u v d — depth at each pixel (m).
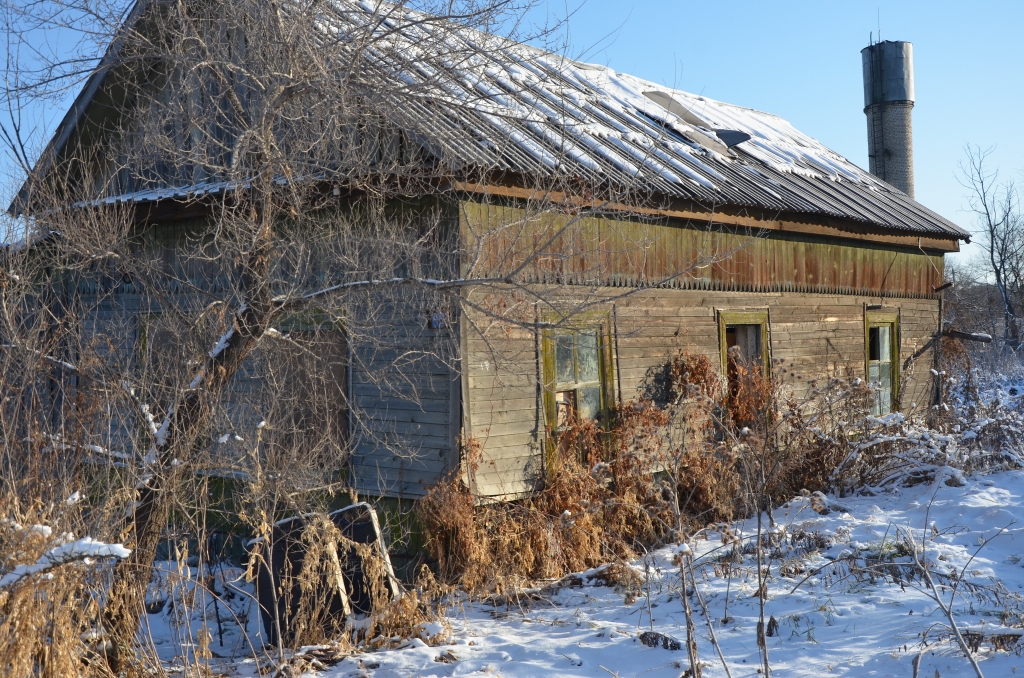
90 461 6.30
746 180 11.77
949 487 10.89
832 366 13.04
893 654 5.39
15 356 6.39
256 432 7.39
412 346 8.51
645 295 10.07
